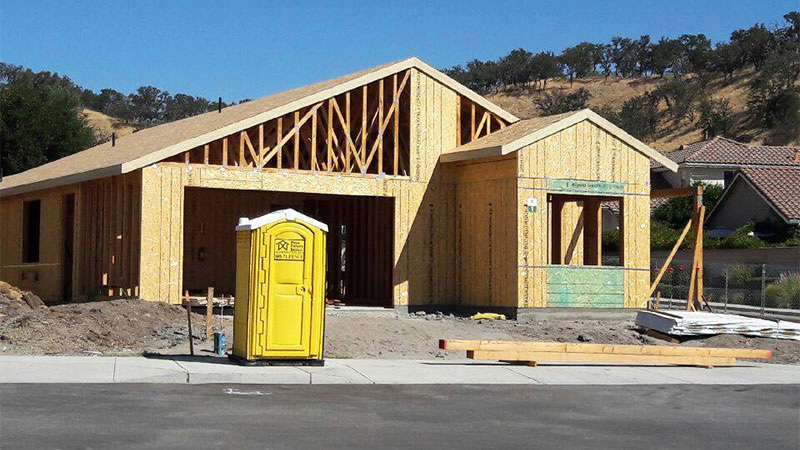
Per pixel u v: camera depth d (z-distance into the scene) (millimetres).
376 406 11422
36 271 27438
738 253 41469
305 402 11531
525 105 143125
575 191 23562
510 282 23141
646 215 24547
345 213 28891
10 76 129125
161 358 14992
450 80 25375
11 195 29141
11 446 8328
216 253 28375
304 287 14438
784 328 20188
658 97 125562
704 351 16672
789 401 13133
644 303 24344
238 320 14602
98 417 9938
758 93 118688
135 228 22000
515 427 10250
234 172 22688
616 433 10109
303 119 23609
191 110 137250
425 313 24281
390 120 24938
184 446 8555
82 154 32062
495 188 23750
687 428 10602
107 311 18391
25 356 14789
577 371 15570
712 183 61344
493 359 15312
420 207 24797
